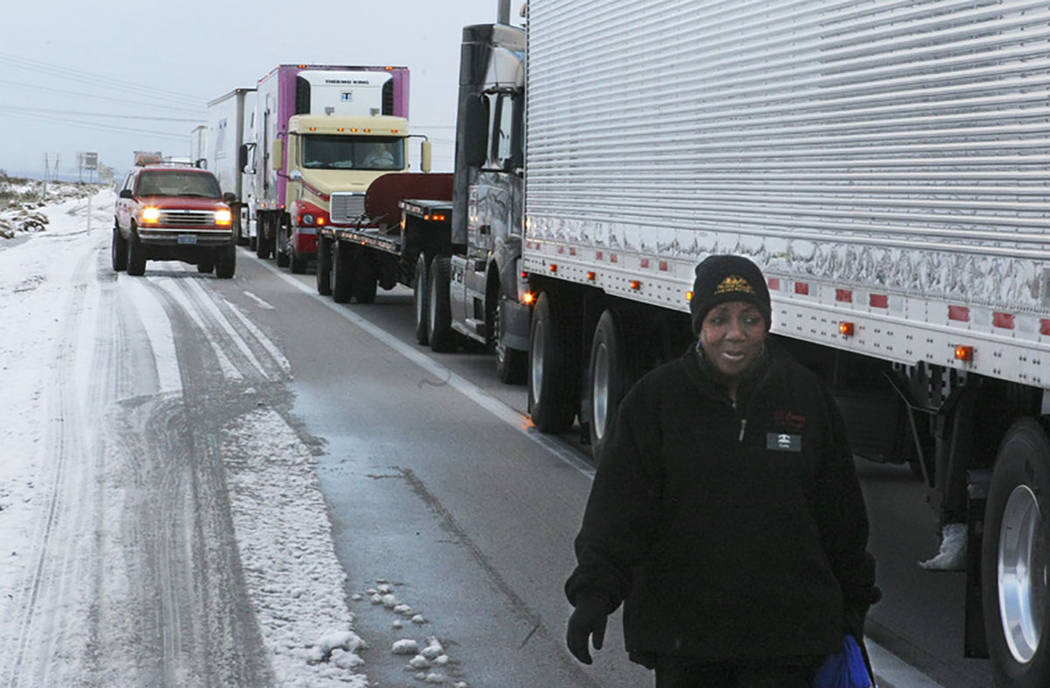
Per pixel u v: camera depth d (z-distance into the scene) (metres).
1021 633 5.76
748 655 3.94
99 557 8.09
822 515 4.10
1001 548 5.88
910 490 10.48
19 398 13.88
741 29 8.07
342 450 11.71
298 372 16.55
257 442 11.84
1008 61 5.46
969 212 5.75
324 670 6.29
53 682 6.08
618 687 6.17
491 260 16.02
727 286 3.96
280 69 34.38
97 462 10.77
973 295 5.71
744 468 3.94
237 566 7.96
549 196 12.12
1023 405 5.92
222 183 49.72
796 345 7.86
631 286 9.98
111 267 34.81
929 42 6.05
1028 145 5.32
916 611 7.52
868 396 7.45
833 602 4.00
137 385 14.88
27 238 50.12
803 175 7.29
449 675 6.28
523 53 14.90
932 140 6.03
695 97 8.75
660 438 4.02
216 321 21.98
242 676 6.18
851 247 6.78
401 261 21.45
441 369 17.47
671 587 3.98
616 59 10.26
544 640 6.82
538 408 12.85
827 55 7.01
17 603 7.23
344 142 33.59
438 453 11.74
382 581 7.80
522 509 9.70
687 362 4.05
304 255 33.91
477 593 7.61
